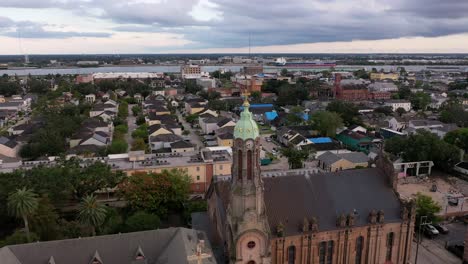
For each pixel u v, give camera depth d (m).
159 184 102.00
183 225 101.38
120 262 64.75
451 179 142.62
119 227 91.12
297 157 145.50
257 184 62.56
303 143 179.25
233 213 63.69
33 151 158.88
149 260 65.81
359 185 77.06
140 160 133.12
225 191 75.06
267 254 64.25
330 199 74.00
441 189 133.00
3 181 98.25
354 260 73.69
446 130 196.12
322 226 70.62
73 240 64.62
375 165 83.31
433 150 146.12
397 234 75.44
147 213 96.69
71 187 105.06
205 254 62.53
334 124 199.38
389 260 76.31
